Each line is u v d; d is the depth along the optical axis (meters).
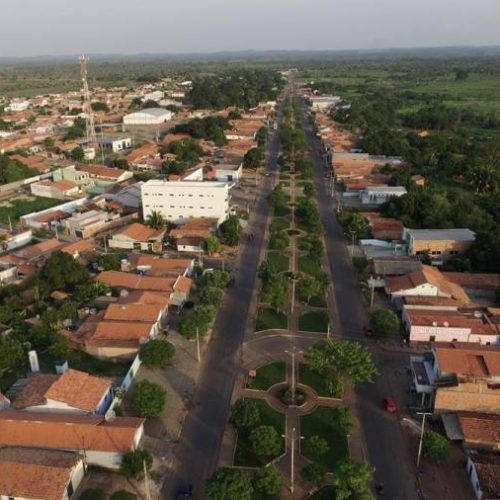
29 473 59.66
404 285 104.31
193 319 91.69
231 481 57.41
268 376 83.44
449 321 91.62
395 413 75.25
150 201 149.50
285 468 65.62
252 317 101.38
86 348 89.00
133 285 108.31
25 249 128.38
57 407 71.81
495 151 197.12
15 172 194.75
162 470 65.19
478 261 118.25
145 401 72.31
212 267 123.62
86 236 144.38
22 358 86.44
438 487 62.84
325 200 177.00
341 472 58.44
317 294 106.00
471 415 71.19
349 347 80.12
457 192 170.25
